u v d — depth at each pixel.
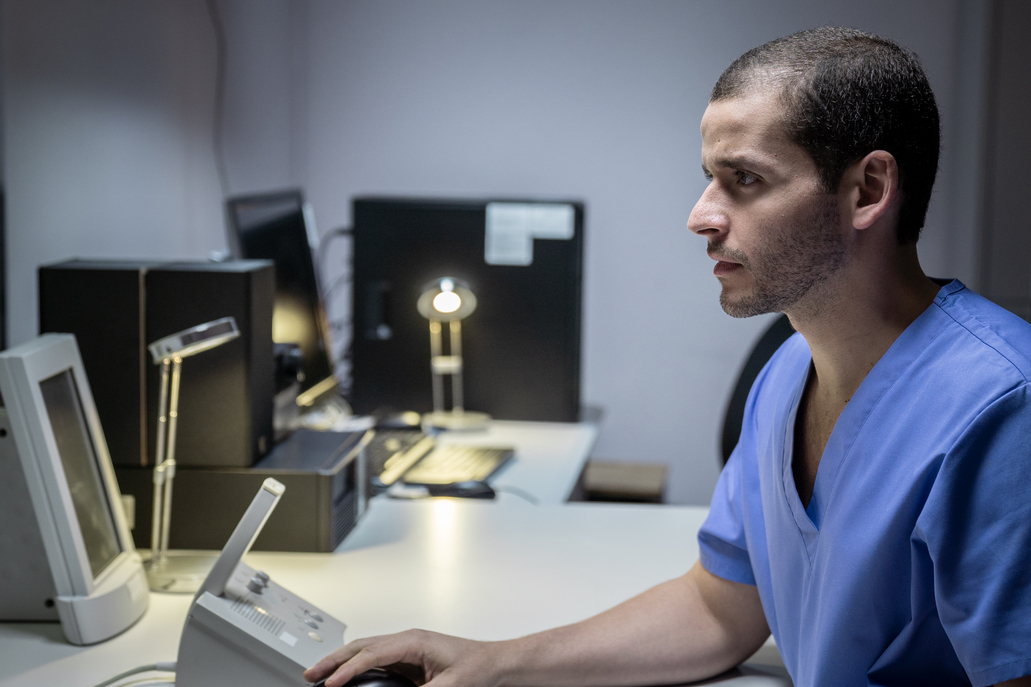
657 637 1.03
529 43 3.37
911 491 0.78
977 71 3.04
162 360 1.26
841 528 0.84
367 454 1.64
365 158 3.50
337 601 1.23
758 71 0.81
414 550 1.43
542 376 2.46
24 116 1.95
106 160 2.36
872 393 0.84
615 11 3.31
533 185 3.43
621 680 1.01
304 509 1.40
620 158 3.38
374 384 2.50
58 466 1.09
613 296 3.44
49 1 2.05
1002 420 0.74
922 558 0.78
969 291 0.85
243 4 3.18
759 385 1.09
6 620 1.16
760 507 1.03
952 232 3.23
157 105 2.65
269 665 0.95
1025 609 0.71
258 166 3.32
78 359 1.21
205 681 0.96
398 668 0.97
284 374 1.64
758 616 1.06
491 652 0.98
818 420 0.92
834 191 0.78
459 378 2.49
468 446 2.18
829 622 0.85
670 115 3.33
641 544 1.47
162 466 1.31
